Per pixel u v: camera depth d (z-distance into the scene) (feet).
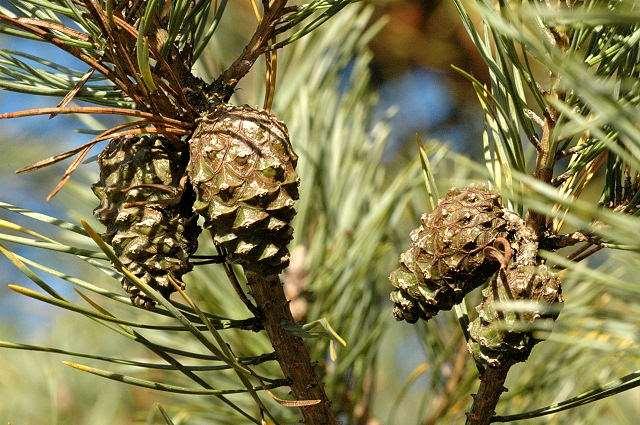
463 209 2.61
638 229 2.40
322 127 3.14
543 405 3.02
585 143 2.63
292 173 2.60
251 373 2.59
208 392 2.63
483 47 2.64
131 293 2.62
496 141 2.73
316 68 3.18
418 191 3.16
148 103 2.62
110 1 2.53
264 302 2.66
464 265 2.60
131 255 2.61
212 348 2.57
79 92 2.68
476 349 2.59
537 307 2.48
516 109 2.63
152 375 3.23
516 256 2.58
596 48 2.59
